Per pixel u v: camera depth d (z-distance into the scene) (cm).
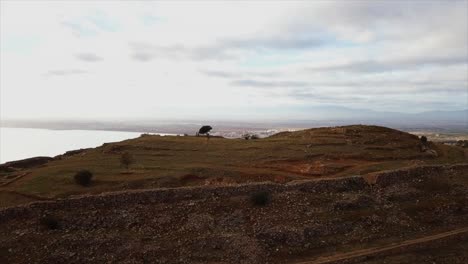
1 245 4203
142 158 7125
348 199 5312
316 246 4522
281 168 6625
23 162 8644
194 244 4378
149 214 4812
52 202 4775
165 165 6588
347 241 4653
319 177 6247
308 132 9894
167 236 4509
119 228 4594
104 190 5431
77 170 6266
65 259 4084
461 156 8106
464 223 5222
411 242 4653
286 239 4528
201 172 6166
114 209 4822
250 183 5447
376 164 6888
